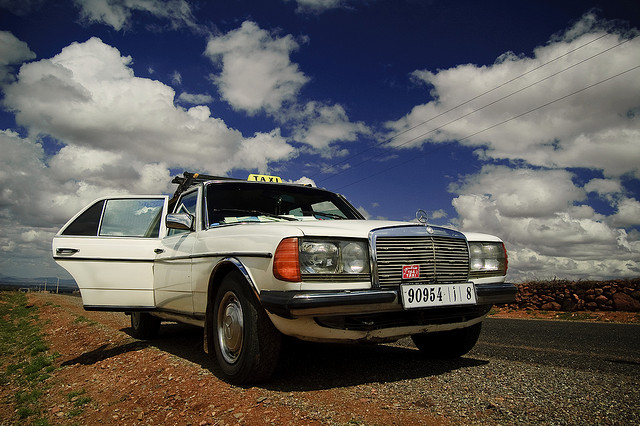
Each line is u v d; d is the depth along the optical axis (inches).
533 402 93.4
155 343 203.0
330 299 100.4
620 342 196.4
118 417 107.7
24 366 207.5
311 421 86.0
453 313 125.5
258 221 151.7
